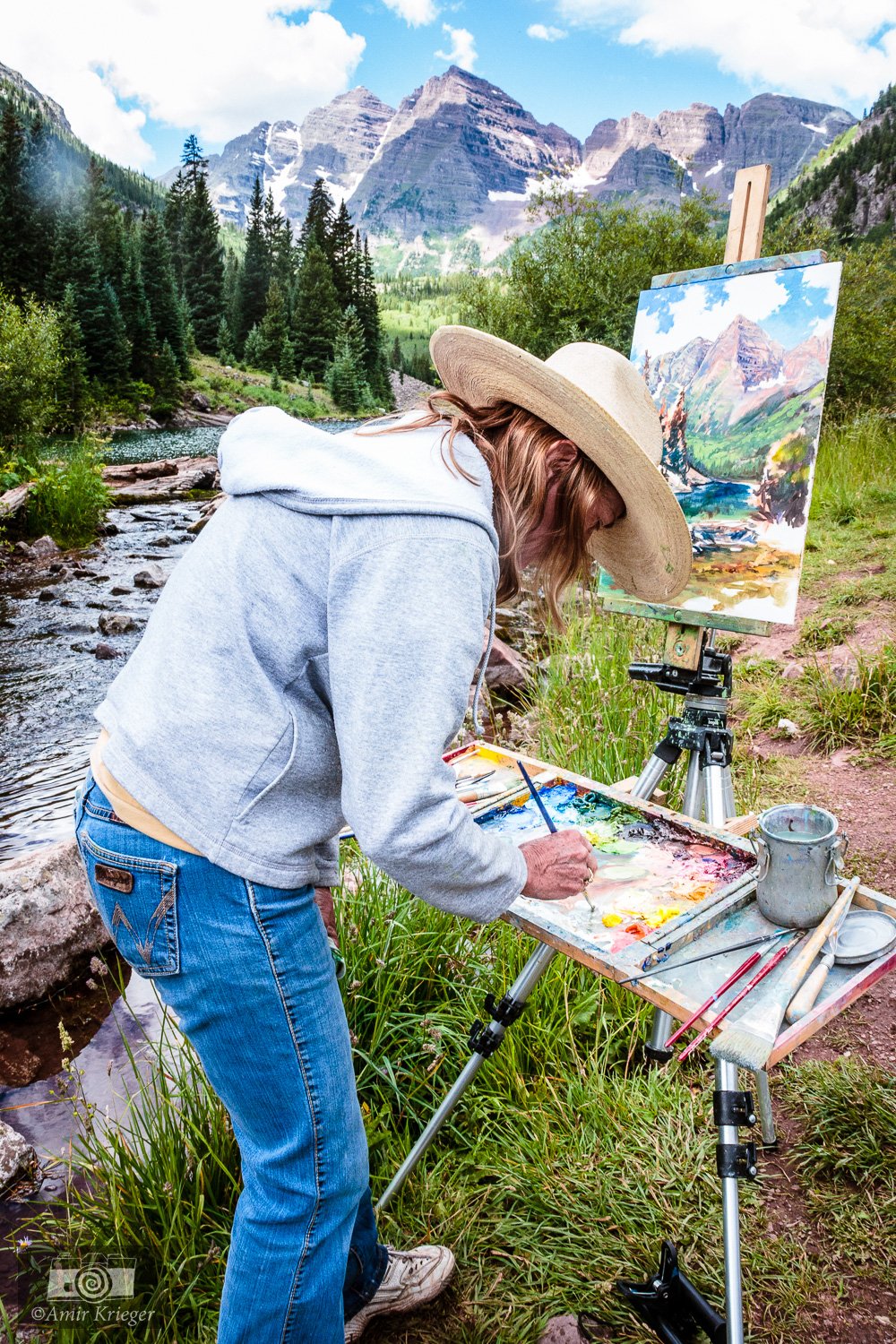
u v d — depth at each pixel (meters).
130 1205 1.65
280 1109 1.11
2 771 4.27
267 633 1.03
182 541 9.86
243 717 1.03
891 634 3.97
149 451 19.86
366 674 0.96
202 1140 1.70
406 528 0.98
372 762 0.96
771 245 11.48
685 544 1.37
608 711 3.21
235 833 1.03
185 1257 1.58
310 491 1.02
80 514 9.78
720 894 1.31
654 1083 1.95
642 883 1.40
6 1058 2.34
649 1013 2.17
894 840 2.77
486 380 1.22
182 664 1.05
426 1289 1.53
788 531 2.21
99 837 1.08
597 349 1.43
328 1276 1.12
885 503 5.85
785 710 3.72
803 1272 1.55
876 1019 2.17
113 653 5.98
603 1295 1.54
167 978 1.09
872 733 3.47
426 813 0.97
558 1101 1.90
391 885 2.33
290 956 1.09
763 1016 1.00
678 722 2.00
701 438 2.47
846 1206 1.67
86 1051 2.36
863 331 9.96
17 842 3.52
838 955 1.15
